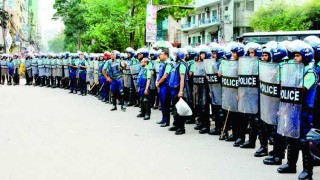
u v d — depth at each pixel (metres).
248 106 8.17
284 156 7.48
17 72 28.12
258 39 19.02
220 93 9.55
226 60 8.90
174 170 6.79
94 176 6.36
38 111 14.10
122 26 32.34
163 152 8.08
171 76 10.53
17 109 14.59
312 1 35.53
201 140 9.33
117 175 6.44
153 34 19.84
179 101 9.94
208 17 55.16
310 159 6.17
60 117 12.69
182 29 61.88
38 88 25.45
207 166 7.07
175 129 10.52
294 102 6.20
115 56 14.80
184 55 10.55
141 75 12.94
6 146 8.37
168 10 31.55
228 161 7.45
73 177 6.29
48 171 6.61
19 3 76.25
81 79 20.75
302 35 17.91
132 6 31.50
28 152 7.88
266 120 7.14
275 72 6.89
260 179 6.36
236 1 49.00
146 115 12.51
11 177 6.26
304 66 6.19
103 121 12.02
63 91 23.33
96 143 8.80
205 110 10.20
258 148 8.54
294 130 6.22
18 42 58.53
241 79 8.23
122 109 14.61
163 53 11.08
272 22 37.62
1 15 45.19
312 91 6.20
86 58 21.41
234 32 49.97
